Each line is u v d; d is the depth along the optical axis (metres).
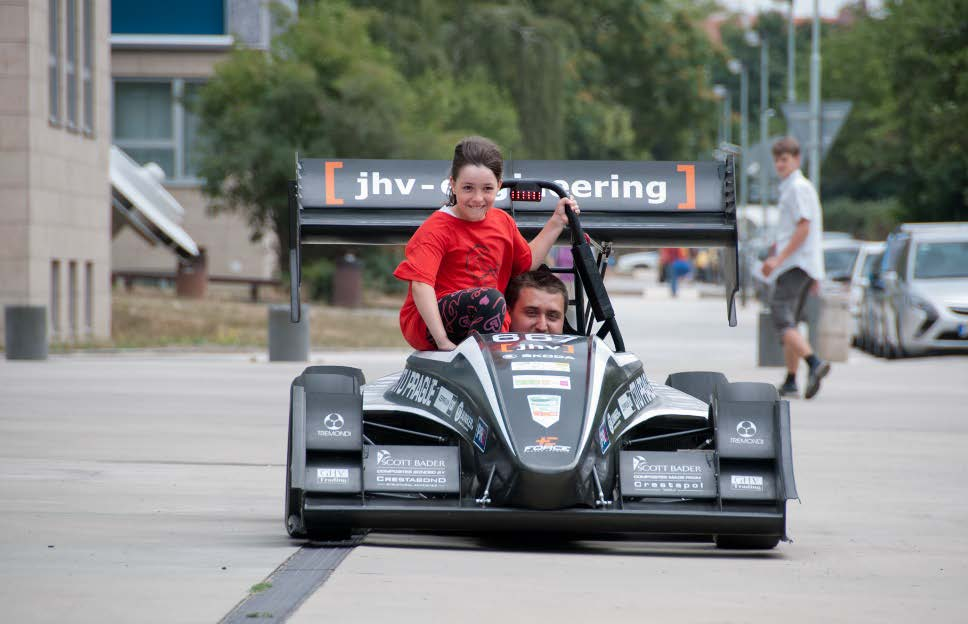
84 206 64.50
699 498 15.62
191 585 13.58
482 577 14.29
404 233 19.23
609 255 20.22
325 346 63.81
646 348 62.47
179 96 102.69
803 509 20.30
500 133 113.19
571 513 15.12
